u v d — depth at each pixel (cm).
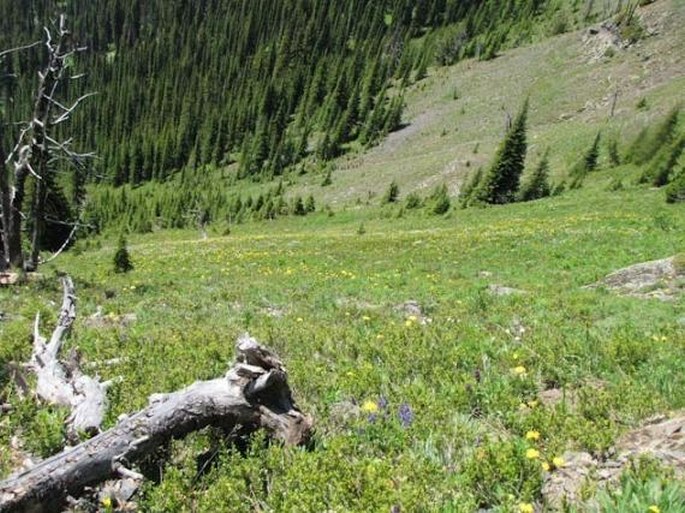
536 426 579
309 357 891
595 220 3691
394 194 10656
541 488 462
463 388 678
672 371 783
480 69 18612
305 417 556
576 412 642
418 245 3238
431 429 572
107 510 439
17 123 1948
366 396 696
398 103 16812
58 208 5478
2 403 689
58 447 561
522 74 16550
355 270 2361
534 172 7606
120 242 2745
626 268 1742
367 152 16038
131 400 642
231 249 4012
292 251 3456
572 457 512
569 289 1695
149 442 480
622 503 404
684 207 4250
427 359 828
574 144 10556
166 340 962
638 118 10750
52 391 658
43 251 5344
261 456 506
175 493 457
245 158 18150
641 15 15075
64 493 436
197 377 740
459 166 11694
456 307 1348
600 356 850
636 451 508
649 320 1196
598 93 13488
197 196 14338
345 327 1083
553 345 897
